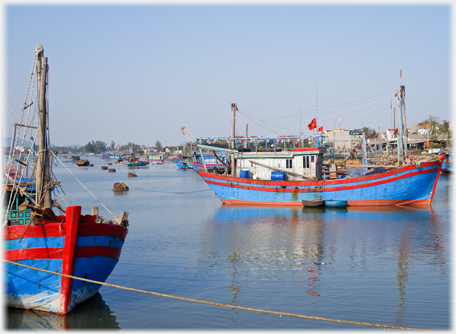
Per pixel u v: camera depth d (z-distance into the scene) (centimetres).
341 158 8731
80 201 5819
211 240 3062
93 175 12706
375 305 1745
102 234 1741
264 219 3931
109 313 1703
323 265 2355
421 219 3731
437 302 1762
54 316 1670
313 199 4559
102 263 1769
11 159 1800
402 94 4925
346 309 1706
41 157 1802
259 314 1677
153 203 5531
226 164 5338
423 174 4331
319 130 5869
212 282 2080
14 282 1636
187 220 4025
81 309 1747
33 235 1599
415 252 2600
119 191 7412
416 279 2075
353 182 4506
